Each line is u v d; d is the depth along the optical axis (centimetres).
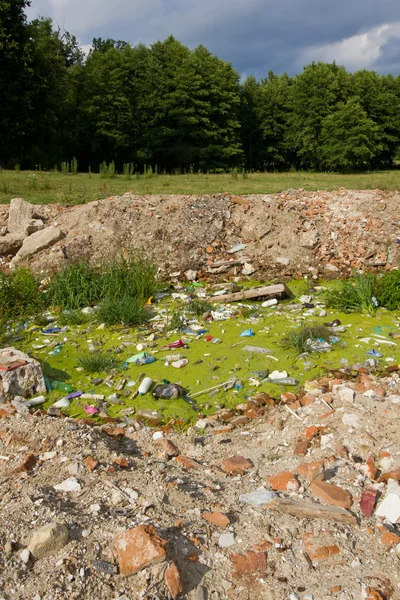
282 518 289
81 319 684
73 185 1627
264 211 995
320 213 1005
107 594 237
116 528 272
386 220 966
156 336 634
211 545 268
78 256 892
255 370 541
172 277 875
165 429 432
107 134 3600
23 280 758
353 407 414
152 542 253
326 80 4347
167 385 498
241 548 267
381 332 630
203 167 3934
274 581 248
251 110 4688
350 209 1005
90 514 287
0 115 2966
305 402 460
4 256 924
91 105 3631
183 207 1001
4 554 253
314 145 4319
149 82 3947
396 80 4900
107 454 369
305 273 895
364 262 903
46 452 365
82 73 3844
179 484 326
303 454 365
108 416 459
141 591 237
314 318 684
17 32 2973
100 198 1291
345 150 3856
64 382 529
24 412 448
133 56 4081
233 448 393
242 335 628
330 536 274
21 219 991
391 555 263
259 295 756
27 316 711
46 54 3519
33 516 281
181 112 3822
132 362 568
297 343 577
